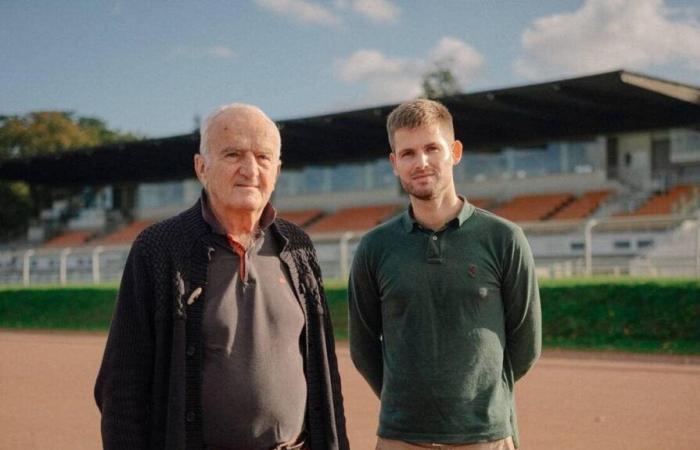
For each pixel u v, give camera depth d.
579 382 9.89
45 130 64.06
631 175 34.00
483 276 3.33
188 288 2.85
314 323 3.07
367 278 3.54
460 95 26.45
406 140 3.36
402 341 3.38
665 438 6.64
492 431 3.30
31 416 8.20
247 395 2.83
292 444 2.95
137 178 46.94
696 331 13.21
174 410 2.73
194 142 35.69
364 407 8.38
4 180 47.66
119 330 2.83
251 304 2.91
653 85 24.22
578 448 6.36
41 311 22.70
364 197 41.34
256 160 2.95
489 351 3.31
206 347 2.84
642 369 11.03
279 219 3.15
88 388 10.26
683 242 23.36
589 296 14.28
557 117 30.27
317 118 30.05
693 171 32.72
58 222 53.03
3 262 36.47
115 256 30.22
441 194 3.37
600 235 24.31
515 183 36.91
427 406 3.30
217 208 3.00
